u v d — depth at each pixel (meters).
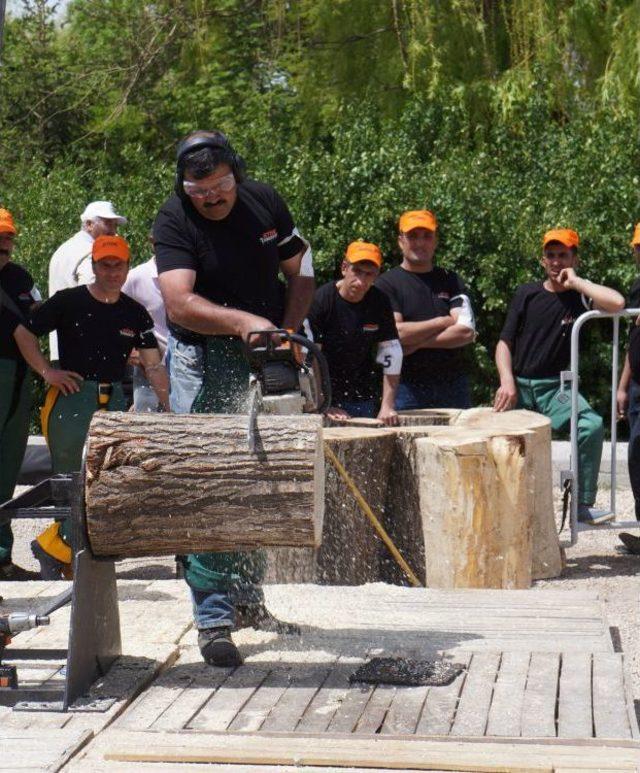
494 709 4.17
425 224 8.63
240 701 4.31
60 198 13.66
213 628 4.74
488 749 3.79
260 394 4.46
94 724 4.09
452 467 6.75
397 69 15.75
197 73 19.33
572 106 15.09
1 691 4.33
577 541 8.59
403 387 8.66
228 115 18.59
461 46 15.31
